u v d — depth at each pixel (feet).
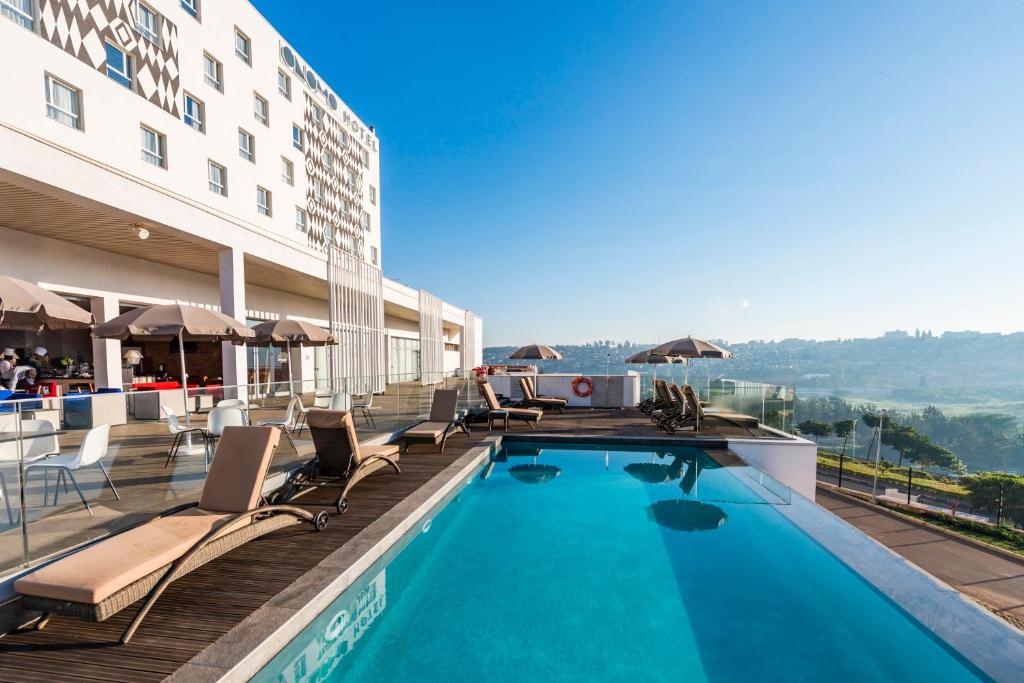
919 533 70.44
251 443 13.47
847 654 10.39
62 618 9.75
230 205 46.70
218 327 22.02
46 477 12.07
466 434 32.45
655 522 18.29
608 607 12.22
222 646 8.82
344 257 55.16
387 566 14.33
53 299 16.97
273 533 14.40
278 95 55.42
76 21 31.50
